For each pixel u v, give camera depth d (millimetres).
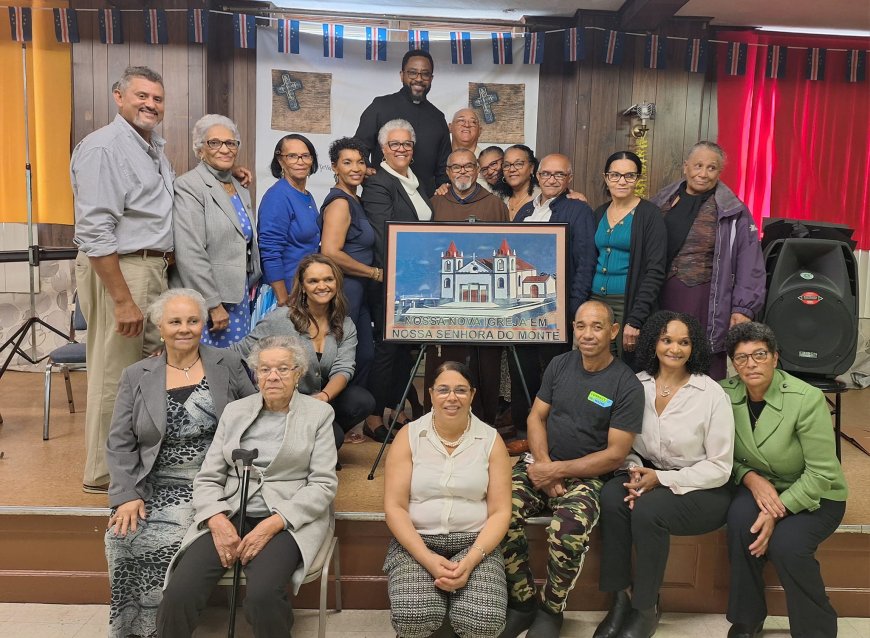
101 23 4422
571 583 2256
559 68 4777
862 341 5062
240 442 2238
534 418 2578
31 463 2986
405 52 4641
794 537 2232
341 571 2518
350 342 2938
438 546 2201
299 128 4664
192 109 4516
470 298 2992
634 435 2402
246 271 2980
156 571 2164
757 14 4660
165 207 2693
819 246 3010
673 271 3076
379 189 3324
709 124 4902
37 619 2389
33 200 4676
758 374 2322
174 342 2301
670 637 2377
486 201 3395
